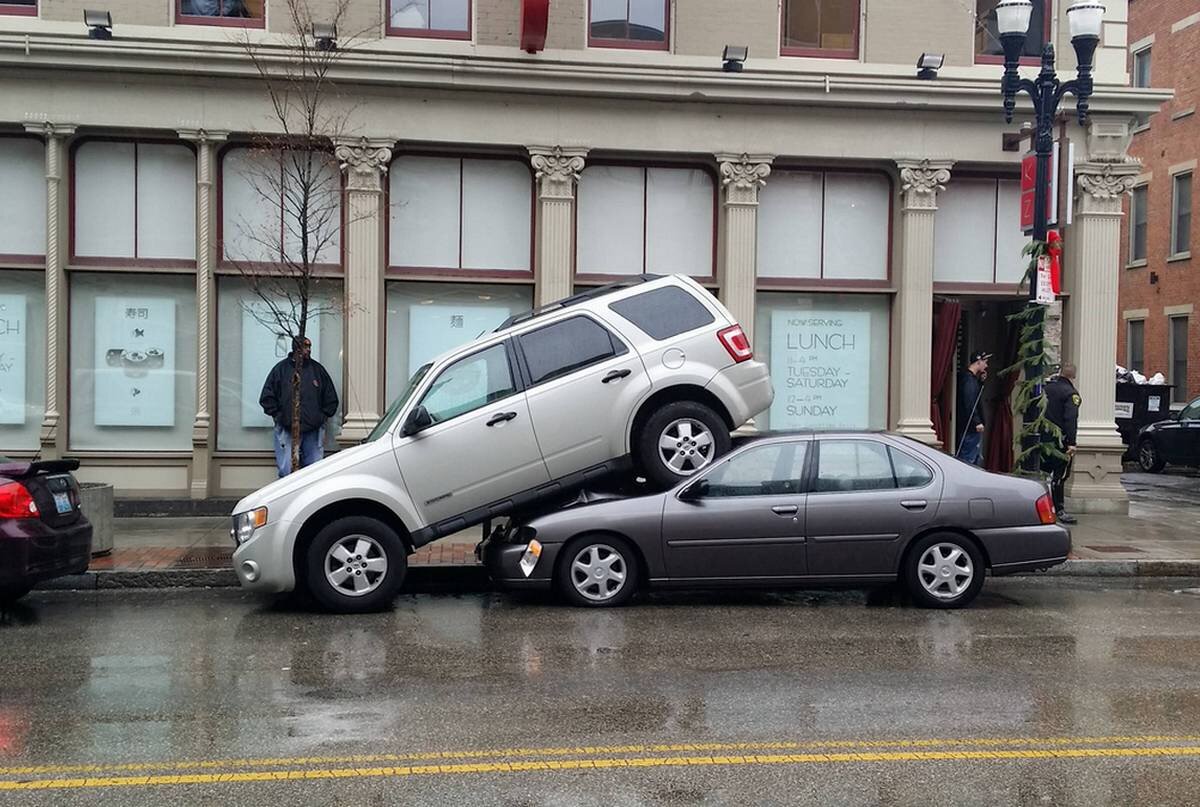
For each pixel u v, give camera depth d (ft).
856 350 50.49
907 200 49.21
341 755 18.38
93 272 46.60
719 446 31.81
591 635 27.66
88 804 16.20
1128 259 103.65
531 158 47.26
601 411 31.48
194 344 47.32
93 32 44.47
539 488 31.45
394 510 30.58
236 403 47.47
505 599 32.89
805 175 50.03
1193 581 36.86
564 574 30.94
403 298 48.01
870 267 50.52
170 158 47.03
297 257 47.06
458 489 30.96
